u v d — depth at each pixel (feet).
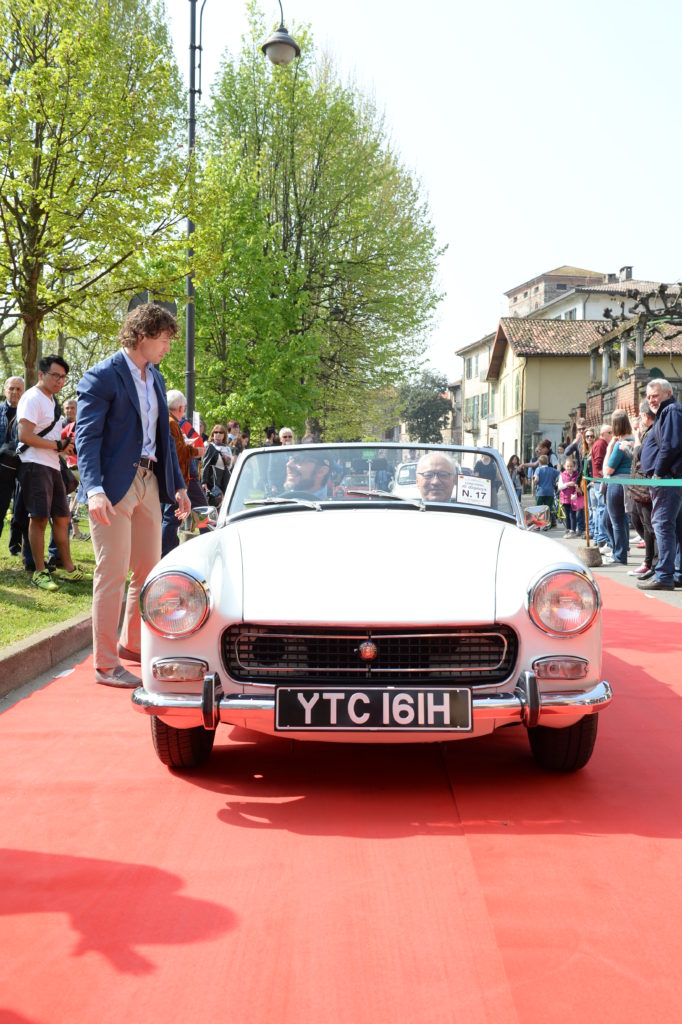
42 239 48.98
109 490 16.28
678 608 27.76
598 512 47.62
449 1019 6.67
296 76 101.35
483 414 206.90
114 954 7.61
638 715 15.46
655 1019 6.66
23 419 25.90
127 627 19.12
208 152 94.94
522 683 11.13
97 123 48.75
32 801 11.25
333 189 103.04
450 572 11.80
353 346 106.52
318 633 11.20
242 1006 6.85
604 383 106.93
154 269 56.65
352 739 11.07
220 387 93.81
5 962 7.50
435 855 9.60
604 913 8.29
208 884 8.92
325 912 8.32
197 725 11.35
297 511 14.55
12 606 23.13
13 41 48.98
